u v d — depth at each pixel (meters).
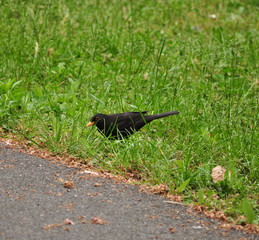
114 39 16.92
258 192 9.35
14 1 17.86
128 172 9.71
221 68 15.59
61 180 8.94
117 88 13.59
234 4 22.47
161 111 12.34
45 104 11.86
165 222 7.78
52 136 10.48
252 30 19.44
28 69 14.05
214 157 10.54
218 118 12.05
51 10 18.16
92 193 8.57
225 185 9.28
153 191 8.90
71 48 16.19
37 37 15.28
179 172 9.55
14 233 7.02
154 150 10.22
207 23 20.53
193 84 14.24
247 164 10.31
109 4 20.69
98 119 11.07
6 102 11.72
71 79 13.22
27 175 9.02
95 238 7.09
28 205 7.88
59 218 7.56
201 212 8.24
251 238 7.52
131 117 11.20
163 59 15.64
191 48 16.34
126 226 7.52
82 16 19.27
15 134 10.82
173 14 21.06
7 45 15.32
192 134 11.25
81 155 10.11
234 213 8.33
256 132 11.77
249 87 14.63
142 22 19.91
